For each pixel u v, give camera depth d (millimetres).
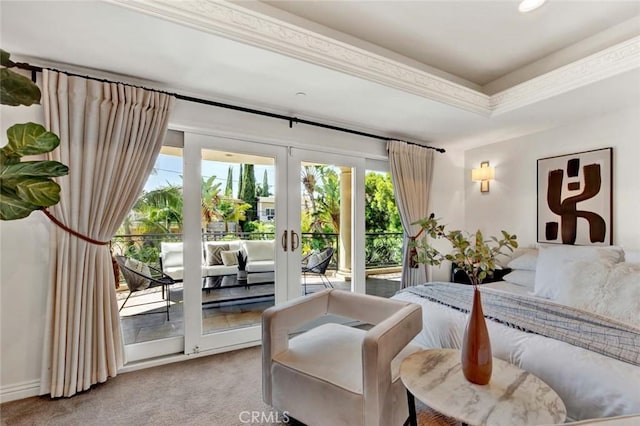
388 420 1447
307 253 3270
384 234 3867
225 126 2727
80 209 2066
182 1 1635
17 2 1482
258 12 1907
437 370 1428
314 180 3330
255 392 2070
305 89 2488
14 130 1288
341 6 2062
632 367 1291
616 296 1794
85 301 2064
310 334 2070
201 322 2666
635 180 2717
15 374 1990
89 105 2092
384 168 3883
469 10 2088
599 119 2955
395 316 1650
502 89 3035
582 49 2441
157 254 2576
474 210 4242
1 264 1974
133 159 2254
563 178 3230
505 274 3436
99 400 1966
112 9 1549
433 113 2969
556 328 1626
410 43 2480
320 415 1522
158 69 2176
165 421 1773
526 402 1174
